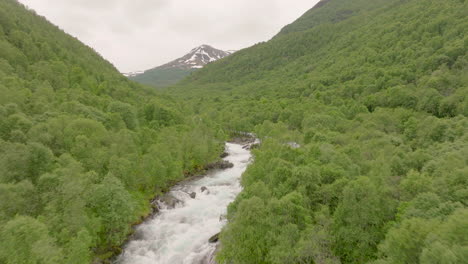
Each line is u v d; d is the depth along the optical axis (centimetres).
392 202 3478
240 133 15588
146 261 3925
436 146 6350
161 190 6362
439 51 13362
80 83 12194
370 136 7794
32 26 16012
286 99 17538
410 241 2302
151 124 10506
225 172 8169
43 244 2694
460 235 2059
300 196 3497
